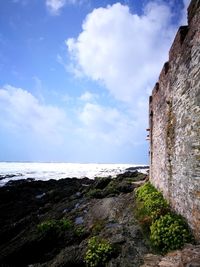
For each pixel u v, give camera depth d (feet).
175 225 23.39
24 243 33.12
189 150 21.88
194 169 20.42
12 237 43.01
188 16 21.88
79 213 47.57
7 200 77.77
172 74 29.45
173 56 28.84
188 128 22.18
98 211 45.57
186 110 22.84
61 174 213.46
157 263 16.16
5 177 164.76
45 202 72.08
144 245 25.89
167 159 32.99
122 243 27.48
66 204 59.26
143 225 30.14
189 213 21.95
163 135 36.70
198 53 19.19
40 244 32.86
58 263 26.71
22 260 31.17
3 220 56.39
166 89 33.96
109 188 69.05
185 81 23.21
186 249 17.31
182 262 15.17
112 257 25.23
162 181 37.73
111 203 48.88
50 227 35.96
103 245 26.96
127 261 23.75
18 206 68.28
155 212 30.09
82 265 25.88
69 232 35.60
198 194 19.42
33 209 63.31
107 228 34.01
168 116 32.09
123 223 34.24
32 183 103.91
